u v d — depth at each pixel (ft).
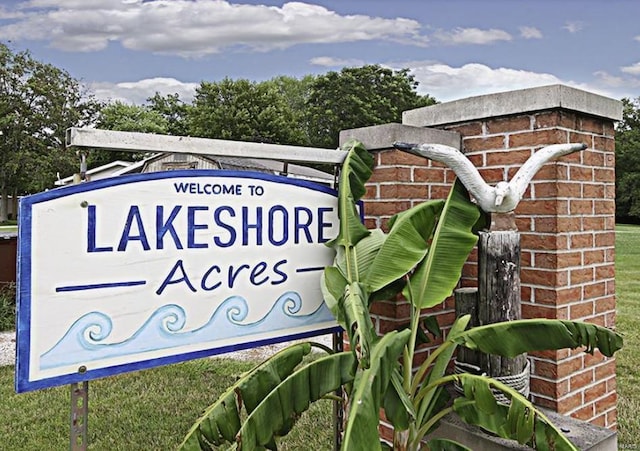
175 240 8.24
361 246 9.30
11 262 30.86
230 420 7.68
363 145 10.57
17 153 103.09
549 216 10.60
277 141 109.19
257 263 9.14
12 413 16.66
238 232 8.91
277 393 7.38
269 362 8.20
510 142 11.12
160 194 8.11
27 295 6.98
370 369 6.87
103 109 123.54
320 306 9.96
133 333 7.83
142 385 18.98
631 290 38.27
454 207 9.37
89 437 14.78
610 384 12.06
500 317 9.09
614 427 12.17
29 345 6.99
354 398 6.61
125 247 7.77
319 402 16.72
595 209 11.57
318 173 43.52
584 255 11.22
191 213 8.41
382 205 11.03
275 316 9.35
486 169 11.51
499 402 8.91
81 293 7.39
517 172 9.94
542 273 10.71
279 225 9.44
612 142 12.15
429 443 9.02
